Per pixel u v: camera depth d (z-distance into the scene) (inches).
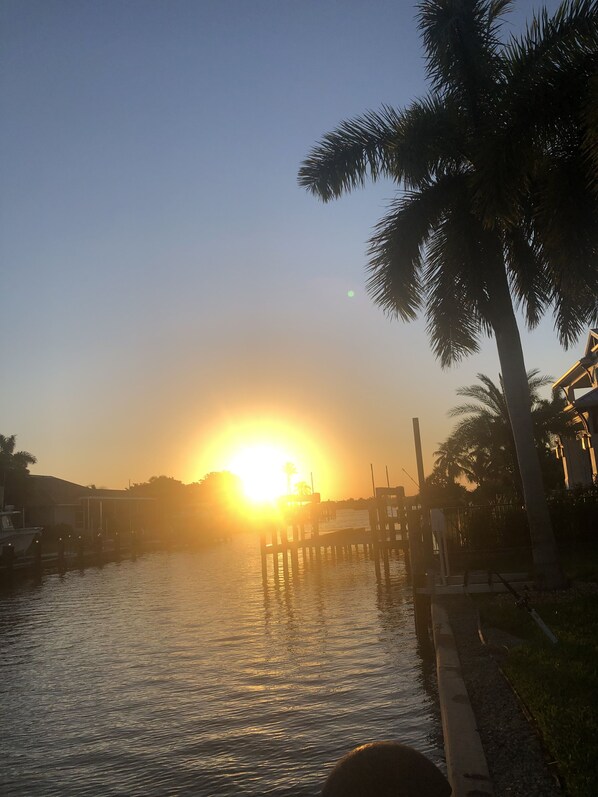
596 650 333.1
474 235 626.5
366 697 446.0
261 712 433.1
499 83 568.1
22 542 1835.6
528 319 692.7
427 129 614.5
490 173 481.1
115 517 3026.6
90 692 524.1
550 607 475.5
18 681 582.2
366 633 683.4
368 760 133.6
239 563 1867.6
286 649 629.3
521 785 207.3
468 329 674.2
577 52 480.4
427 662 532.1
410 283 649.6
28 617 1017.5
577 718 243.3
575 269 507.8
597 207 494.9
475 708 282.7
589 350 1280.8
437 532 665.0
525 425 597.6
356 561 1701.5
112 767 358.6
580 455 1459.2
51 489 2723.9
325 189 663.8
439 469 1913.1
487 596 581.3
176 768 348.8
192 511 3865.7
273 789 311.0
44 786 339.9
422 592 619.8
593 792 188.7
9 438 2842.0
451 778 219.3
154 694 501.4
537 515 578.6
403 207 645.3
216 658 611.8
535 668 313.9
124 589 1336.1
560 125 485.7
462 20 611.8
